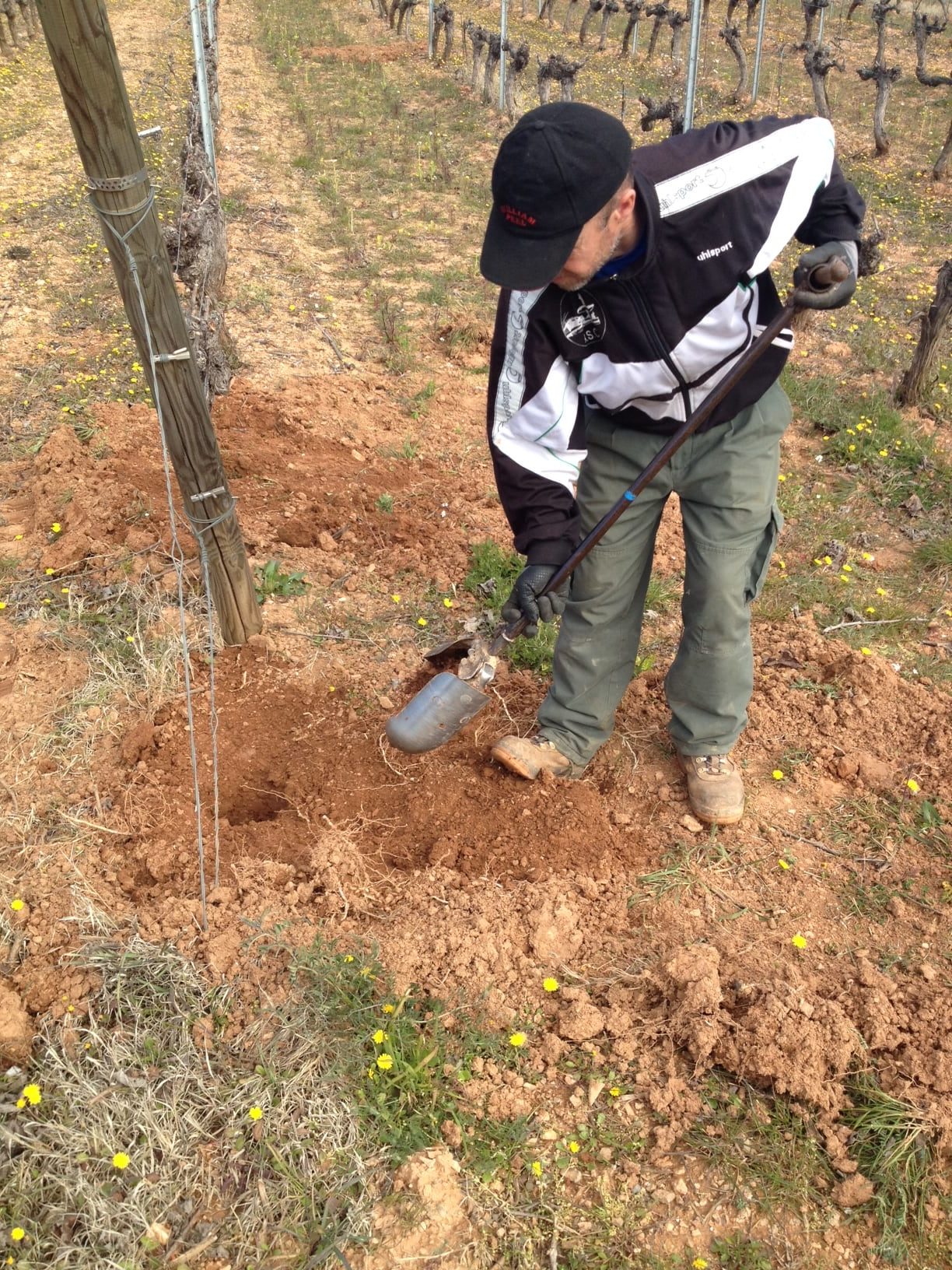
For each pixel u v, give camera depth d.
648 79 16.25
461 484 5.02
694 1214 2.21
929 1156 2.29
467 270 8.12
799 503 5.01
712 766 3.11
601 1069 2.45
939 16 21.09
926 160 12.12
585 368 2.47
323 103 13.98
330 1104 2.28
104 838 2.93
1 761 3.14
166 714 3.39
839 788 3.29
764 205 2.29
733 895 2.89
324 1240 2.08
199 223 5.93
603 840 3.03
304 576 4.15
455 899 2.77
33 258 7.51
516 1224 2.16
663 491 2.78
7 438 5.03
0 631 3.71
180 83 14.23
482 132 13.02
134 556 4.03
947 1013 2.53
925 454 5.39
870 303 7.70
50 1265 1.99
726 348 2.47
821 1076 2.39
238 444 5.11
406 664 3.74
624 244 2.22
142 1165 2.16
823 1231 2.20
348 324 6.91
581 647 3.05
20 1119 2.22
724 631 2.85
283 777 3.24
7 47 16.00
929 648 4.02
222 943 2.57
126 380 5.64
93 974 2.50
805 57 13.12
